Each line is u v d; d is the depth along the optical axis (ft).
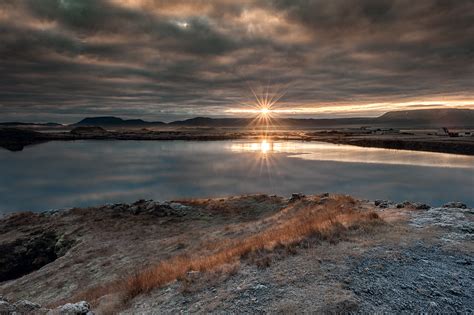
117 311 31.09
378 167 289.33
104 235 98.32
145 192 246.06
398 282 27.48
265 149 542.16
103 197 239.71
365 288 26.32
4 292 68.49
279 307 24.17
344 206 73.41
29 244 102.06
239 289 28.73
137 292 35.70
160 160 457.27
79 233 102.94
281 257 35.68
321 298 24.67
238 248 44.14
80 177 342.03
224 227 91.30
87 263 76.79
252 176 277.44
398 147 491.31
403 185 208.95
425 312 22.98
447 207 62.03
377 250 35.14
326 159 358.84
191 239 82.02
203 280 33.14
